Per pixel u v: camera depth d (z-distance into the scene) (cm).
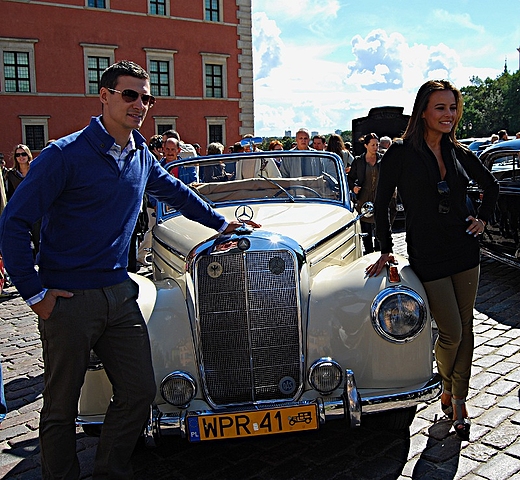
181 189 314
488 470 300
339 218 405
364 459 319
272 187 460
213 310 307
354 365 306
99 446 274
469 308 326
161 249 408
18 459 350
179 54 2984
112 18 2778
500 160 695
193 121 3064
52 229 255
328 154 474
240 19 3152
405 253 868
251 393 311
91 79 2756
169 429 287
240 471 317
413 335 301
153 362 306
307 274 324
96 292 255
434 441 334
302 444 341
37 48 2614
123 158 263
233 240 313
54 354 254
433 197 308
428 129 313
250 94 3234
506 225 671
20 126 2608
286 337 312
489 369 436
